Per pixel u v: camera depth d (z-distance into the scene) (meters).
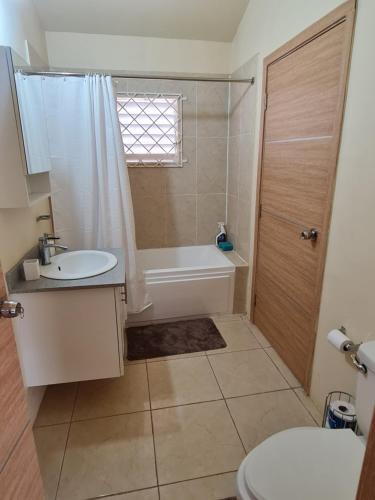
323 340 1.71
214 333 2.55
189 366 2.17
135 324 2.67
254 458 1.10
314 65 1.63
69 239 2.33
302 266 1.87
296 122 1.83
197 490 1.39
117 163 2.27
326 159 1.58
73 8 2.32
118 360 1.72
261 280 2.49
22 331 1.58
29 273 1.60
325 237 1.61
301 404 1.85
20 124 1.40
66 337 1.63
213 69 2.87
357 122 1.35
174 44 2.73
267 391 1.95
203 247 3.29
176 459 1.53
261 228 2.42
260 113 2.29
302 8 1.72
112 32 2.58
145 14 2.44
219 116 3.00
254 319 2.67
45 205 2.19
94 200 2.31
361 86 1.32
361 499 0.60
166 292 2.64
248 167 2.58
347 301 1.50
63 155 2.19
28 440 0.97
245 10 2.46
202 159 3.08
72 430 1.68
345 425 1.40
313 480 1.02
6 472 0.83
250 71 2.43
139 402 1.87
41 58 2.37
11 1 1.73
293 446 1.14
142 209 3.09
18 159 1.41
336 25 1.45
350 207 1.43
